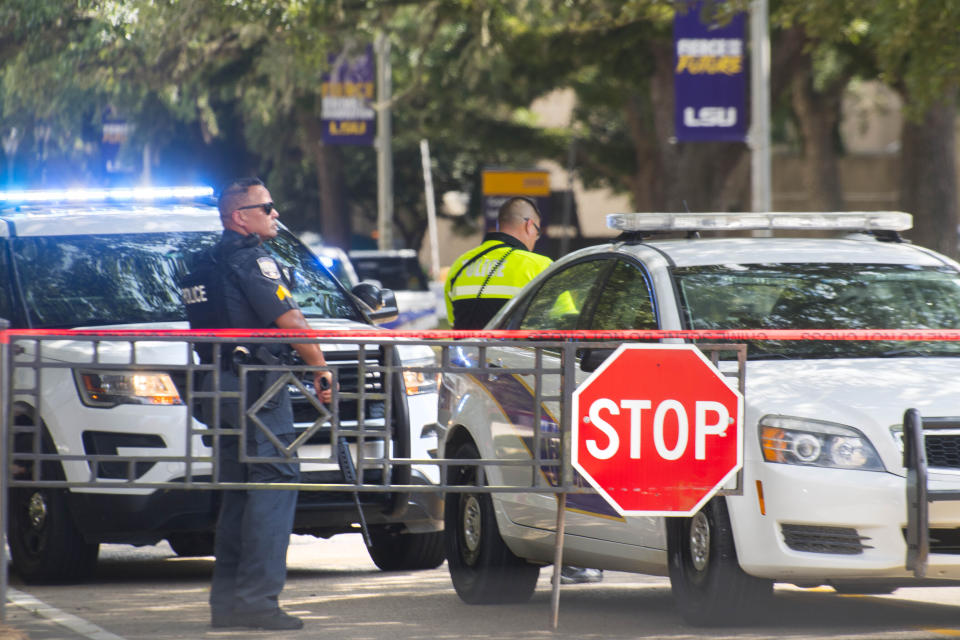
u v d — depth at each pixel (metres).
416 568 31.86
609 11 79.31
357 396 21.94
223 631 23.34
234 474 23.03
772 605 25.12
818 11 51.88
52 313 30.08
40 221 32.16
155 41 59.50
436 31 78.62
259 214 23.33
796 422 21.42
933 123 96.69
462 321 32.94
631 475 21.56
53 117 69.94
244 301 22.98
